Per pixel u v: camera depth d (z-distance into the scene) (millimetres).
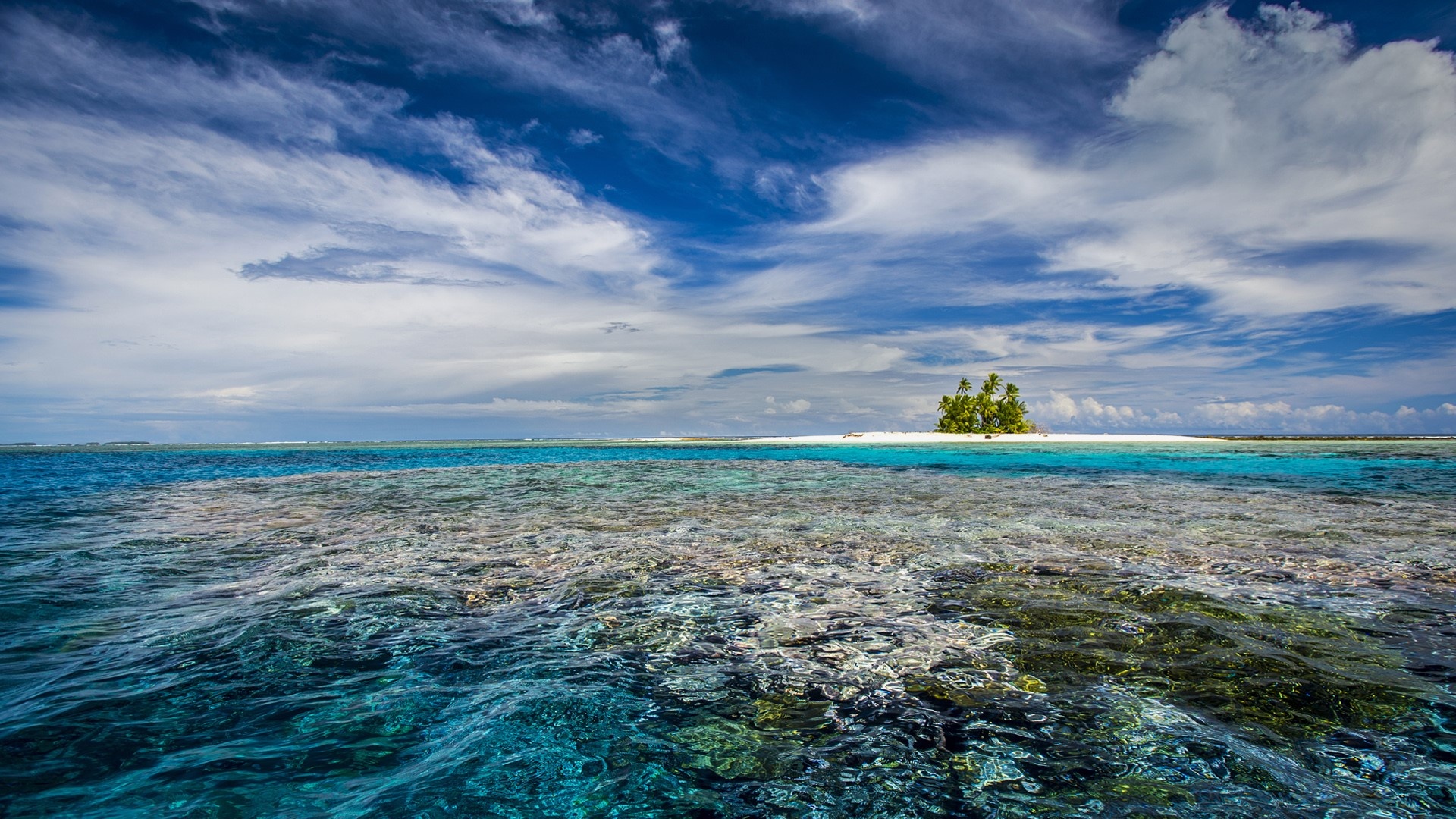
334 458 46188
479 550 9211
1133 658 4832
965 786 3176
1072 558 8391
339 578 7562
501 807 3004
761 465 32031
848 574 7590
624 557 8594
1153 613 5926
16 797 3016
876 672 4629
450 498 16516
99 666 4789
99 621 5887
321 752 3512
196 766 3340
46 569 8133
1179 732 3697
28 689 4340
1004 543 9492
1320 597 6473
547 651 5121
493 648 5191
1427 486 18469
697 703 4133
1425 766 3307
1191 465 30359
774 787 3189
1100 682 4402
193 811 2934
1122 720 3854
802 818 2945
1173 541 9547
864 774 3311
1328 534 10133
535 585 7164
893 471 26609
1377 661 4738
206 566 8227
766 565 8086
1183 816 2910
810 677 4543
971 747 3561
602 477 24000
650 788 3180
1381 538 9711
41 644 5258
